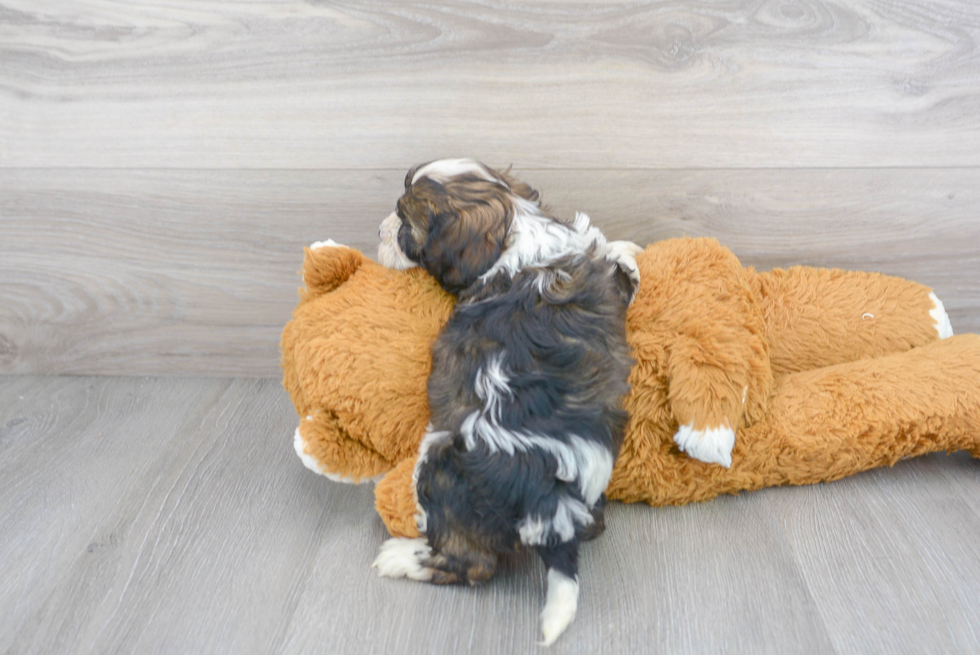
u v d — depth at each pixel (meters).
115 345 1.87
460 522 1.18
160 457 1.59
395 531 1.32
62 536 1.37
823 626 1.14
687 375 1.27
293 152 1.62
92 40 1.54
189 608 1.21
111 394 1.83
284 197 1.67
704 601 1.19
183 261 1.76
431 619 1.18
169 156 1.64
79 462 1.58
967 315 1.73
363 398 1.28
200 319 1.82
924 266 1.68
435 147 1.60
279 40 1.52
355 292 1.35
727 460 1.27
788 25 1.46
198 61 1.55
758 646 1.11
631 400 1.32
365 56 1.53
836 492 1.43
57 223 1.72
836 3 1.44
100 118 1.61
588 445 1.17
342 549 1.34
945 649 1.09
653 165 1.60
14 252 1.76
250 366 1.88
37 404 1.79
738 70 1.50
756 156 1.58
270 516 1.42
